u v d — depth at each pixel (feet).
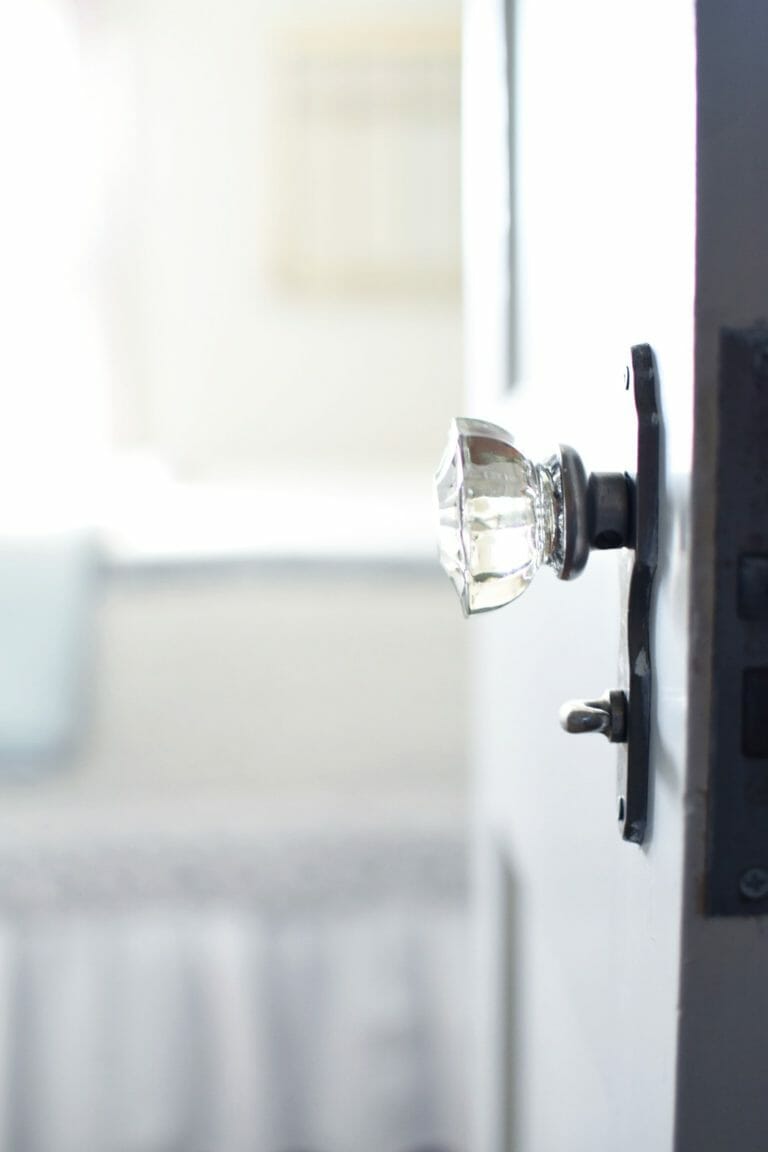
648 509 1.69
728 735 1.62
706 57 1.60
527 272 2.41
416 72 10.88
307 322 11.10
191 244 10.93
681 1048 1.65
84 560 6.00
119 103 10.42
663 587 1.67
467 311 3.15
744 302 1.60
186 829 5.69
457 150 10.98
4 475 6.97
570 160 2.08
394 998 5.48
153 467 9.24
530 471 1.75
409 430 11.26
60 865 5.58
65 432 9.54
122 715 6.11
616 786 1.82
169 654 6.13
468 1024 5.45
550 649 2.23
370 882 5.67
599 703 1.73
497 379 2.66
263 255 10.98
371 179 10.97
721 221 1.60
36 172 10.01
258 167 10.90
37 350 9.82
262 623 6.23
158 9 10.66
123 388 10.59
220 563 6.13
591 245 1.95
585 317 1.97
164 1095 5.25
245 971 5.46
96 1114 5.22
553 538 1.74
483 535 1.73
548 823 2.27
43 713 5.84
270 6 10.77
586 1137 2.05
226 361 11.07
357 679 6.30
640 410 1.69
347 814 5.75
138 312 10.76
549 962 2.30
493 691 2.86
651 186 1.71
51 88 10.07
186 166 10.84
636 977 1.78
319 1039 5.39
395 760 6.32
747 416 1.60
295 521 6.71
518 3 2.45
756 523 1.61
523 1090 2.56
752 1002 1.64
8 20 9.94
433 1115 5.33
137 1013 5.36
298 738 6.25
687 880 1.64
